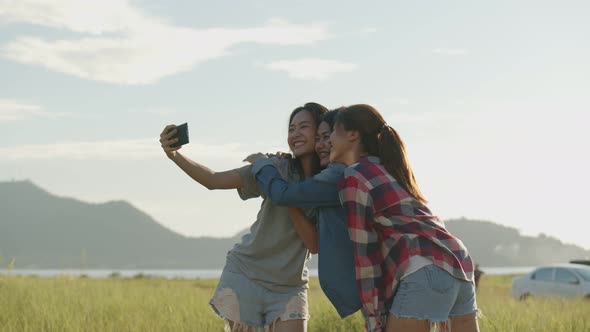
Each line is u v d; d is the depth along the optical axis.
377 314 4.34
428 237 4.30
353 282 4.65
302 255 5.27
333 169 4.71
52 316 9.37
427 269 4.22
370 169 4.43
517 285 22.70
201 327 8.92
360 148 4.69
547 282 21.78
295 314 5.25
